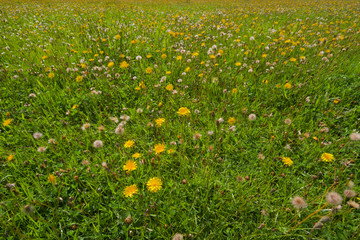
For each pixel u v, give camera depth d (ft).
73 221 7.09
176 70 14.92
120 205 7.32
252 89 13.01
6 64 15.67
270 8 42.29
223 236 6.77
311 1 57.00
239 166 8.96
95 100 12.01
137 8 41.01
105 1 52.65
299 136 9.39
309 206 7.25
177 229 6.81
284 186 7.81
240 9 41.01
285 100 12.14
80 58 16.81
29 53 17.17
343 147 9.20
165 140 10.02
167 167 8.77
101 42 18.70
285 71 14.57
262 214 6.90
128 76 14.64
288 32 22.39
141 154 8.79
